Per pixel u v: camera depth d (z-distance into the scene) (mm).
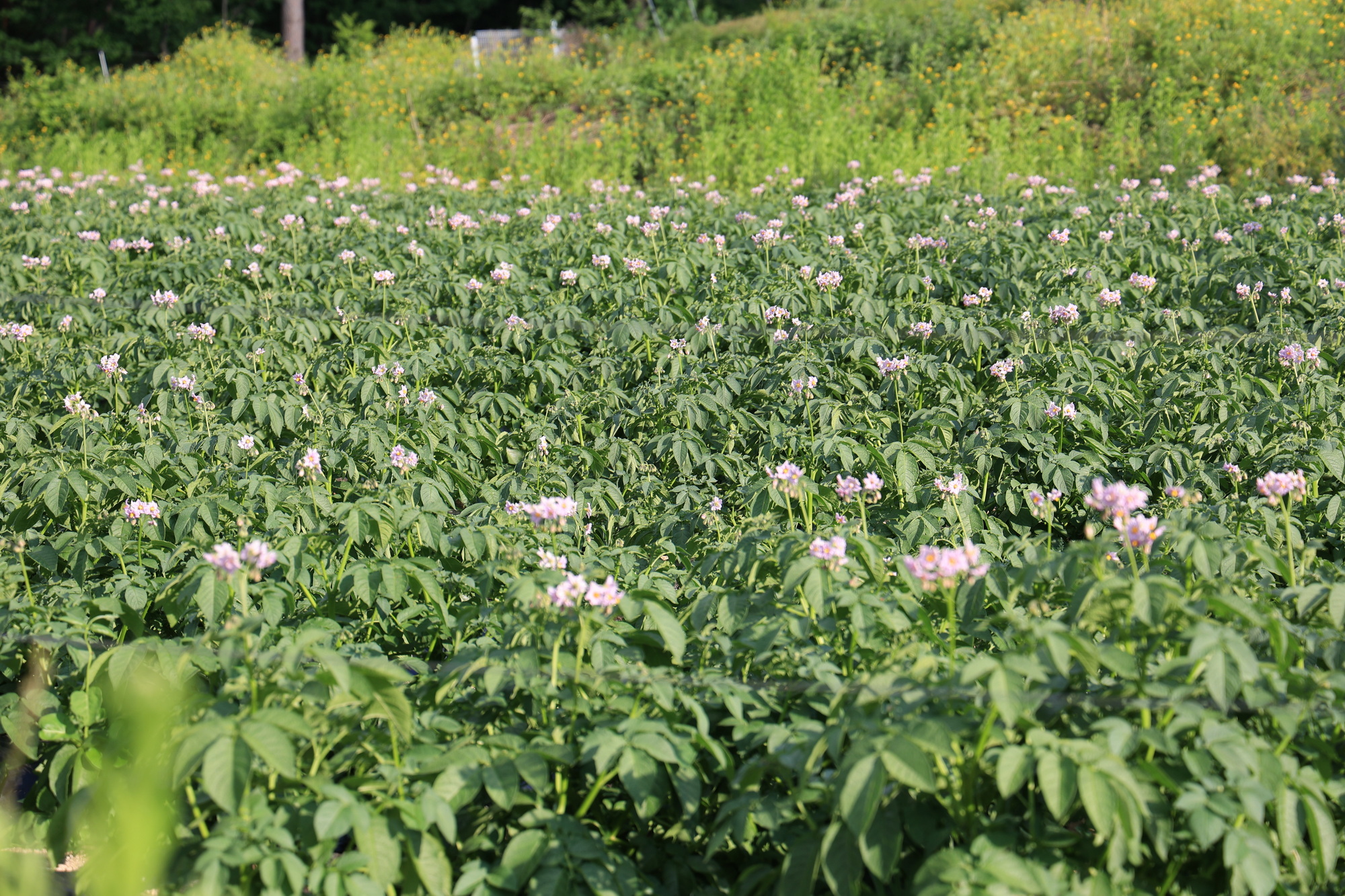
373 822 2855
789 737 3256
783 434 5996
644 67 20500
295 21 31000
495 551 4309
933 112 16844
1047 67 17125
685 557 4914
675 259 9023
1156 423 6094
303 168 18000
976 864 2660
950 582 3287
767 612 3770
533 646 3520
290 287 9477
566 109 18844
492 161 17828
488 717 3557
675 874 3223
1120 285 8438
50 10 35094
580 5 25781
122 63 36719
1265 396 6508
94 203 13781
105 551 4840
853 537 3789
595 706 3414
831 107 17078
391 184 16391
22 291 9570
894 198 11656
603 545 5457
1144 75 16344
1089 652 2883
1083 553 3291
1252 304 7785
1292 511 4984
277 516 4910
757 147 15867
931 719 2793
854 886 2730
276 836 2805
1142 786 2799
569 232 10633
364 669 3039
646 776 3016
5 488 5332
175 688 3592
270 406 6637
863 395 6742
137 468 5590
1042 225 10141
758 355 7734
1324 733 3230
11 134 22734
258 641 3645
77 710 3723
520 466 6277
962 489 5059
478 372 7441
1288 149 13836
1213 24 16781
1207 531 3973
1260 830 2688
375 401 6910
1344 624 3236
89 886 2959
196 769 2992
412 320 8211
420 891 2967
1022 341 7320
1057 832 2885
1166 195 11172
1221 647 2846
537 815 3070
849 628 3756
